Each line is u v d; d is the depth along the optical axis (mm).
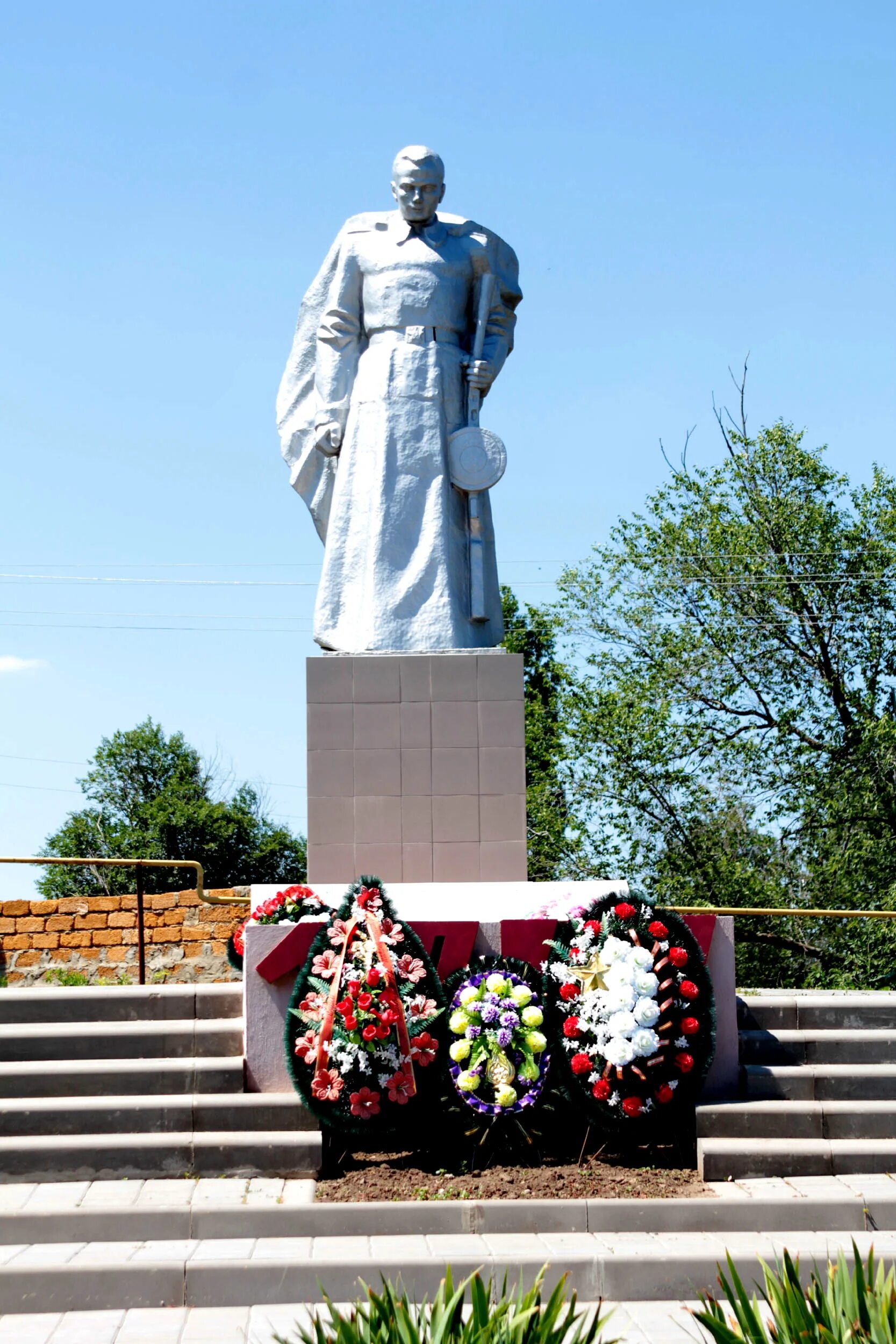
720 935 9828
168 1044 9656
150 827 36438
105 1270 7449
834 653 25562
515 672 11664
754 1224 8242
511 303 12812
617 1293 7594
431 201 12438
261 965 9453
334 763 11508
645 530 26109
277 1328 7086
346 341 12531
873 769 23375
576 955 9273
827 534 25391
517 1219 8203
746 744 24344
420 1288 7492
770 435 25781
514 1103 8914
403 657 11648
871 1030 10227
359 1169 8906
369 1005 8930
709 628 25578
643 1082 9000
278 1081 9406
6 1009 9945
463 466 12195
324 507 12789
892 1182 8758
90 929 15891
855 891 22625
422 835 11461
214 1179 8703
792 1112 9227
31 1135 8945
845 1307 5684
